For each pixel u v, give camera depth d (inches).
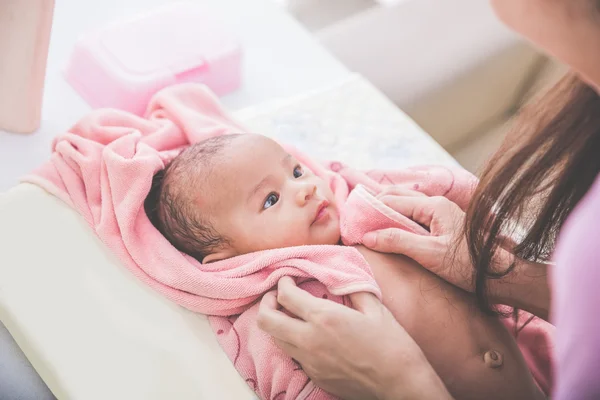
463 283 37.7
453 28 73.9
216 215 39.9
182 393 36.4
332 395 35.6
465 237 36.4
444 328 37.0
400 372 31.9
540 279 35.6
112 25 56.4
